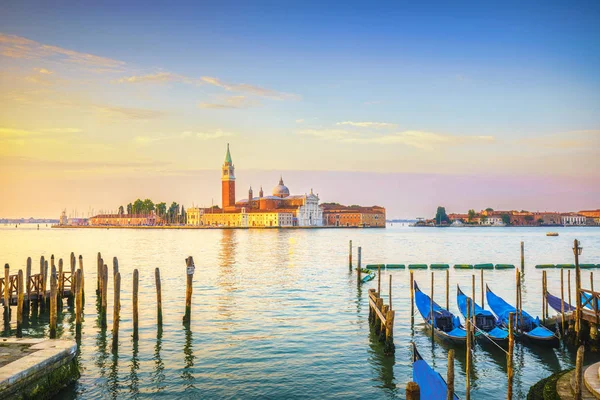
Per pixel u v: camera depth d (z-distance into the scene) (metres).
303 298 46.56
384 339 30.86
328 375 25.75
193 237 193.50
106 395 23.16
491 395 23.47
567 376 21.73
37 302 39.47
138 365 27.05
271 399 22.95
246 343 31.02
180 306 42.16
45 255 98.50
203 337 32.28
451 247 127.62
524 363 27.17
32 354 22.58
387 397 23.23
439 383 20.81
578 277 29.73
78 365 26.39
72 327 34.88
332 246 130.50
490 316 32.41
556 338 29.08
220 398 23.00
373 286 54.66
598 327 29.05
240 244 140.12
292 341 31.42
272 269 72.00
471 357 28.16
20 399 20.39
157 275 33.56
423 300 36.19
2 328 34.88
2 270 70.31
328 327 34.97
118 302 29.33
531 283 58.72
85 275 61.94
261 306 42.47
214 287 53.22
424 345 30.55
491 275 66.62
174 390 23.80
